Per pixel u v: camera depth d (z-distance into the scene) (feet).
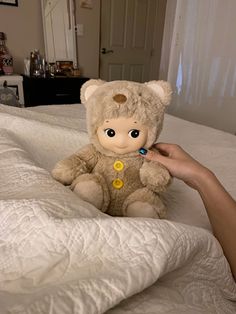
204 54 6.60
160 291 1.20
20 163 2.00
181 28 6.96
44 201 1.34
